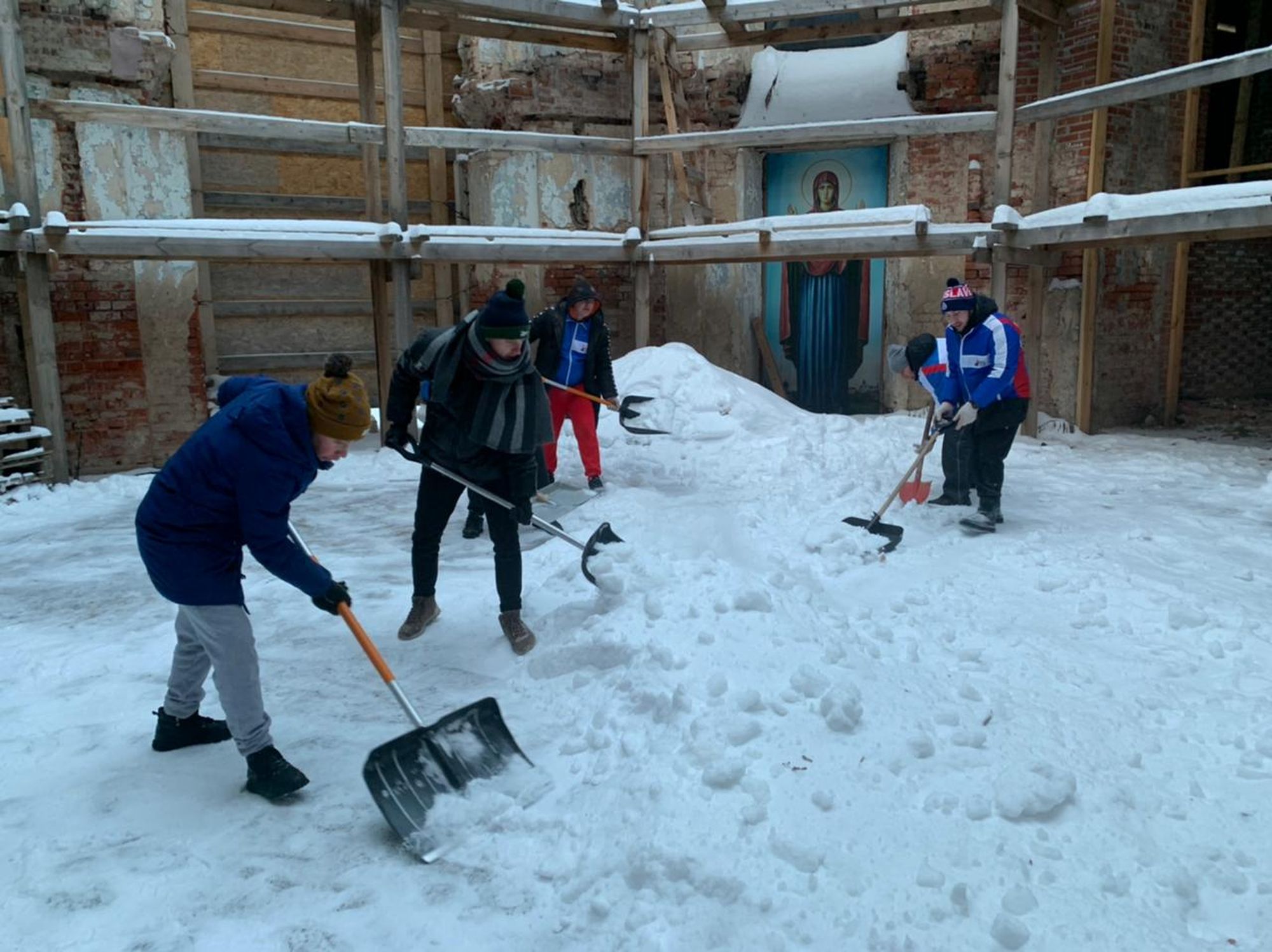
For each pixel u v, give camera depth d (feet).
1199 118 35.35
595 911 7.80
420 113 39.63
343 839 9.11
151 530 9.27
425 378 13.71
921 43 36.06
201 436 9.31
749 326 39.40
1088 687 11.25
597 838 8.70
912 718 10.12
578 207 37.50
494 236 31.37
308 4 31.24
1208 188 24.71
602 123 37.63
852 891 7.73
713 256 32.83
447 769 9.57
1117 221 26.35
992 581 15.39
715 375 30.91
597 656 12.19
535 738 10.84
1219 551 17.33
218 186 36.42
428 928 7.76
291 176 37.58
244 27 36.42
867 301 38.37
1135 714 10.62
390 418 13.88
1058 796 8.72
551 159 36.88
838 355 39.06
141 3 30.35
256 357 37.06
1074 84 33.45
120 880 8.44
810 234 31.83
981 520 18.57
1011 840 8.32
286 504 9.36
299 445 9.23
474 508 20.17
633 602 12.82
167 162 31.07
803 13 31.73
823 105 37.50
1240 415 36.68
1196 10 33.65
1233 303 39.04
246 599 16.43
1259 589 14.94
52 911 8.00
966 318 18.62
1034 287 31.76
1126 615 13.71
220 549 9.43
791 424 29.04
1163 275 35.60
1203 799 9.05
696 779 9.08
